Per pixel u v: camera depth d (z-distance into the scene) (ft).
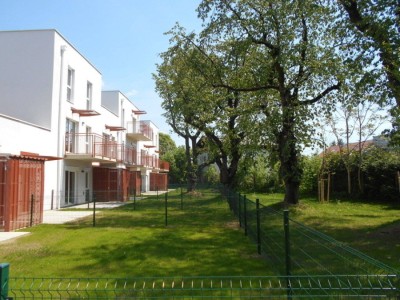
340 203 65.16
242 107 62.39
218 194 81.05
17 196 39.96
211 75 54.75
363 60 34.73
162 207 63.87
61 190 65.16
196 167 106.63
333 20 43.55
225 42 55.47
